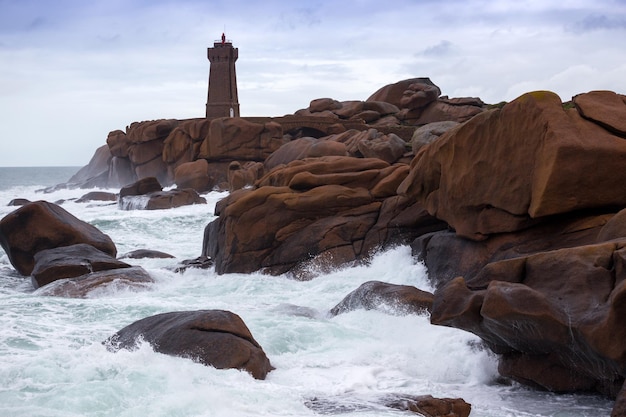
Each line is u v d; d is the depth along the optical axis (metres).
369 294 16.88
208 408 10.35
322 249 23.20
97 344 12.77
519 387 12.23
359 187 24.20
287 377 12.67
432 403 10.95
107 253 26.39
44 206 26.20
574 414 10.75
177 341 12.73
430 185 20.08
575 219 16.30
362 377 12.55
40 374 11.19
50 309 17.78
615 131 15.91
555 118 16.17
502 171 17.36
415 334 15.08
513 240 17.31
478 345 13.24
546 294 11.24
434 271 19.64
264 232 24.23
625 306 10.15
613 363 10.48
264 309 18.00
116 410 10.00
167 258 28.16
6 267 27.56
